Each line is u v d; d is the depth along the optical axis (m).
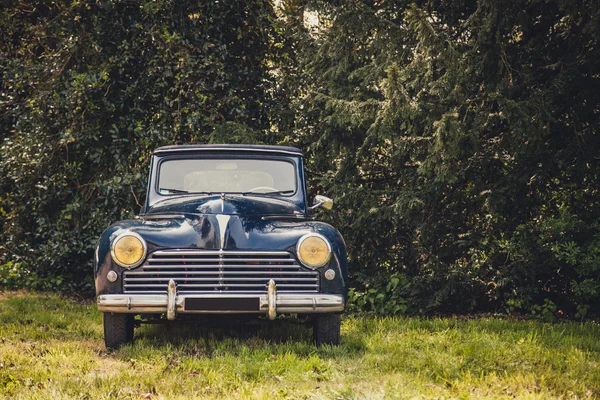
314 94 9.31
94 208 10.47
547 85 7.75
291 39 10.78
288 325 6.84
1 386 4.32
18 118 11.38
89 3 10.53
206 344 5.88
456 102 7.77
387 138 8.03
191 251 5.36
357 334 6.52
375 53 8.55
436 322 7.07
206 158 6.74
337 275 5.46
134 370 4.82
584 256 7.50
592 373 4.71
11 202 10.91
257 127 10.84
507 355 5.24
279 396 4.11
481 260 8.04
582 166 7.77
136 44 10.52
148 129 10.46
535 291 7.89
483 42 7.59
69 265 10.62
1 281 10.33
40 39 11.49
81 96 10.45
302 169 6.80
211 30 10.88
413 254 8.90
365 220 8.60
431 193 8.05
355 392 4.23
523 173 7.83
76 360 5.14
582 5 7.28
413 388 4.31
